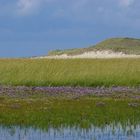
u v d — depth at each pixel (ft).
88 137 71.72
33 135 73.20
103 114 91.61
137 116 89.66
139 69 172.76
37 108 100.01
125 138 70.64
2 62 186.39
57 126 79.87
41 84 157.99
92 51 613.93
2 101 113.09
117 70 170.19
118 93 132.57
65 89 142.10
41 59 203.21
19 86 150.82
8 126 80.48
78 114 91.50
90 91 137.08
